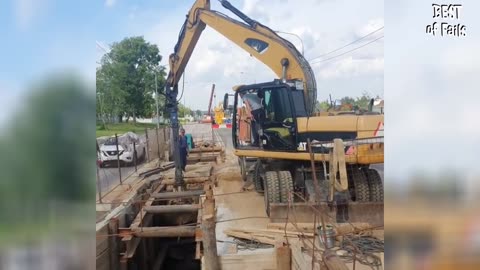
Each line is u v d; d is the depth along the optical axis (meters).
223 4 8.72
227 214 7.30
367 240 5.35
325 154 6.51
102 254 6.23
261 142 7.59
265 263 5.12
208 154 15.74
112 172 12.48
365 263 4.44
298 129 6.93
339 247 5.15
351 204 6.39
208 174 11.16
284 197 6.84
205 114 40.62
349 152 6.36
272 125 7.37
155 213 8.10
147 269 8.03
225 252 5.56
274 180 6.92
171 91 9.37
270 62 8.27
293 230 5.89
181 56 9.10
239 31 8.55
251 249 5.66
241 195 8.77
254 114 7.74
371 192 6.65
